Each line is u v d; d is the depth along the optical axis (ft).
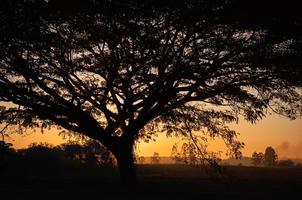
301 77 81.10
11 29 73.46
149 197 83.15
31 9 71.97
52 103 89.35
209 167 95.50
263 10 68.90
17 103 88.63
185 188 96.53
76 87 90.84
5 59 80.84
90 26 73.61
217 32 74.84
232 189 96.22
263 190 94.68
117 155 94.32
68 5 70.54
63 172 137.39
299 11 69.00
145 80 83.61
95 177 127.95
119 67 82.38
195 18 70.90
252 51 77.05
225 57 78.69
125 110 91.09
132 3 69.36
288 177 141.59
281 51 77.71
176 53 76.95
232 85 85.46
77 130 92.73
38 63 83.71
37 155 141.38
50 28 75.97
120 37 73.56
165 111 90.53
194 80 83.30
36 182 110.63
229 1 69.21
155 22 71.87
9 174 113.80
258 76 83.92
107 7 70.33
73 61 84.33
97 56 81.15
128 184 93.76
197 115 98.27
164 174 149.59
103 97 90.89
